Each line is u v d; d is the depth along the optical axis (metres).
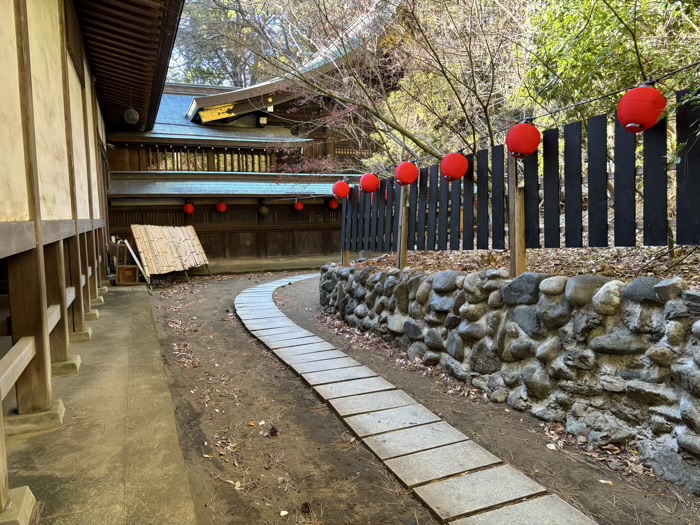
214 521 2.29
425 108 7.86
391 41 7.27
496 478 2.61
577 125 3.37
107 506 2.07
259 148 13.24
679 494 2.38
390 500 2.49
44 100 3.50
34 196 2.73
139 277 10.55
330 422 3.46
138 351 4.56
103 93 9.05
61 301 3.80
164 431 2.83
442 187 4.88
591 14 4.71
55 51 4.12
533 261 5.54
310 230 13.78
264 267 13.04
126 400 3.31
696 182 2.69
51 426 2.87
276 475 2.74
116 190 11.02
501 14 7.23
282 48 7.23
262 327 6.30
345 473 2.76
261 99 12.52
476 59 7.15
